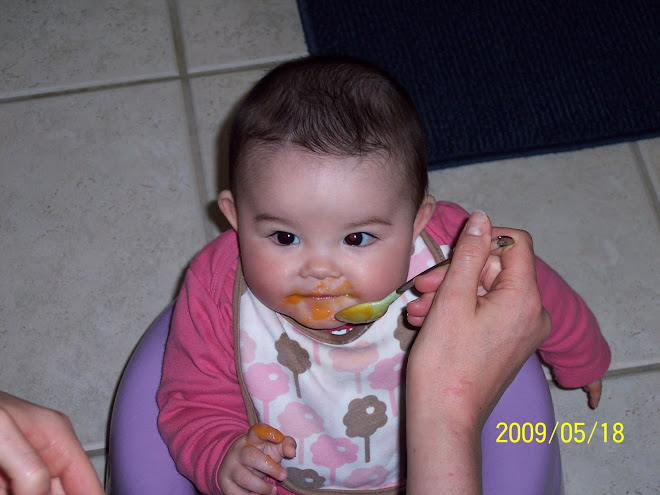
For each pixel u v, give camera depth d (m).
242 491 0.76
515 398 0.86
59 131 1.24
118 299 1.14
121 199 1.20
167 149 1.23
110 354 1.12
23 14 1.32
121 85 1.28
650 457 1.05
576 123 1.24
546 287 0.89
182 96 1.27
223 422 0.83
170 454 0.86
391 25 1.31
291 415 0.86
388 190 0.71
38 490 0.45
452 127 1.24
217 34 1.31
